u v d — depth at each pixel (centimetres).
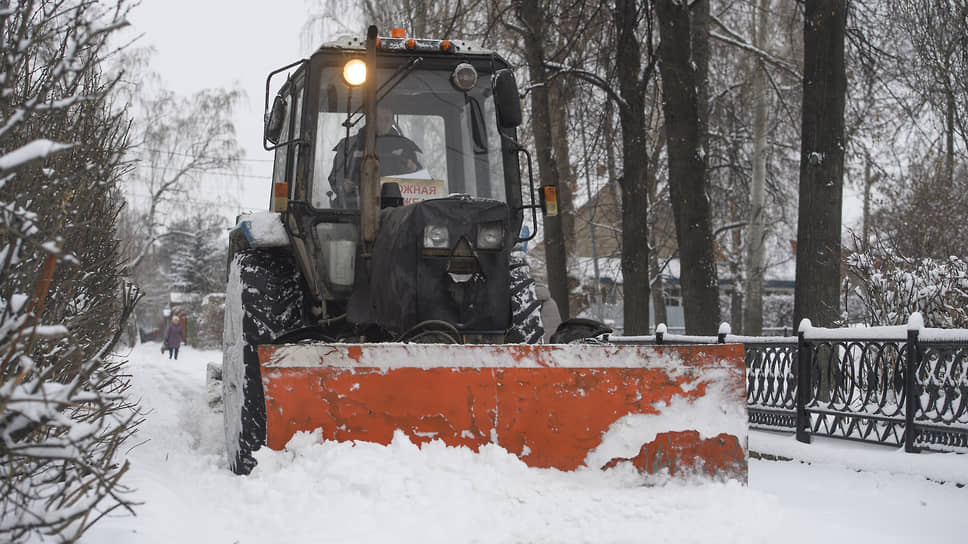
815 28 1045
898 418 621
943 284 802
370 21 1908
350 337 535
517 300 546
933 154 1492
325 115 552
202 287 5112
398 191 550
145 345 4356
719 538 369
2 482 299
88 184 412
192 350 3578
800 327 725
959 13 1084
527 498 405
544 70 1505
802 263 1041
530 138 1875
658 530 377
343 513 380
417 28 1669
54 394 278
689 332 1227
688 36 1241
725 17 1967
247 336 506
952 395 580
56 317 361
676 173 1239
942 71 1177
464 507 390
